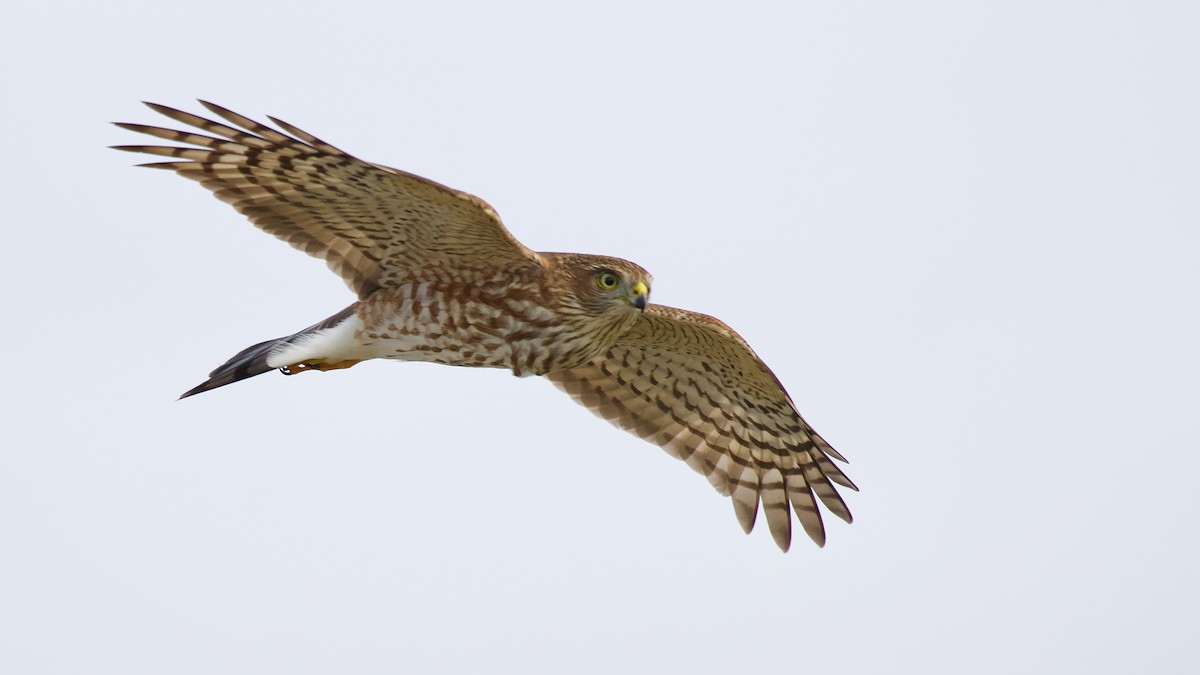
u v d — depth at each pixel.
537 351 12.40
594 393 14.18
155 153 11.35
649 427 14.32
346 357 12.40
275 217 11.73
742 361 13.51
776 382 13.62
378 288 12.16
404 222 11.53
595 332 12.57
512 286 12.09
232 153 11.28
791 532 14.40
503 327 12.20
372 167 10.77
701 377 13.95
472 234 11.47
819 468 14.28
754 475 14.45
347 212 11.59
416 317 12.09
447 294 12.06
